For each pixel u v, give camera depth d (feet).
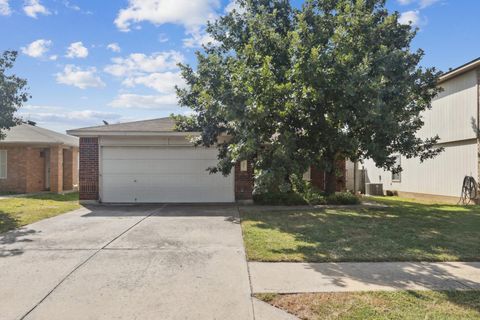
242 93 26.99
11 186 57.93
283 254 19.25
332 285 14.61
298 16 33.81
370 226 27.58
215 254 19.44
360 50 33.63
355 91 28.04
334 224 28.48
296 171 28.32
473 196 44.21
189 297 13.39
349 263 17.81
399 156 60.13
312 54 28.32
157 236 24.09
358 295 13.48
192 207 39.52
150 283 14.87
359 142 33.40
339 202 42.11
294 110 30.48
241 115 26.05
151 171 43.47
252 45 33.27
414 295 13.46
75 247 20.97
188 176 43.57
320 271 16.51
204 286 14.51
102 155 43.37
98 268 16.89
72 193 58.39
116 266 17.20
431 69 38.24
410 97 37.65
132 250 20.29
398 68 33.14
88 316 11.83
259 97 28.89
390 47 36.50
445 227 27.14
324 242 22.12
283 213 34.88
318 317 11.68
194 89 35.88
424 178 54.49
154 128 43.70
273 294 13.61
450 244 21.59
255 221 29.96
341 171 49.80
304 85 29.25
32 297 13.39
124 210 37.01
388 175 64.28
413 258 18.53
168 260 18.24
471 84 44.65
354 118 30.45
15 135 58.03
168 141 43.34
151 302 12.93
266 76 28.58
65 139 64.75
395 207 40.09
